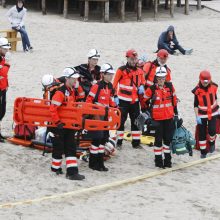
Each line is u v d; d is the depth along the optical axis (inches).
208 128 703.1
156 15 2049.7
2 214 512.1
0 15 1872.5
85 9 1866.4
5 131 764.0
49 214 519.8
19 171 625.9
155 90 653.3
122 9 1893.5
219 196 595.2
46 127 669.9
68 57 1318.9
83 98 657.6
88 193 576.1
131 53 705.6
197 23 1891.0
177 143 664.4
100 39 1569.9
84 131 663.1
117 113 642.8
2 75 705.6
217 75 1210.6
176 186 616.7
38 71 1164.5
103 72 649.0
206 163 703.7
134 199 570.9
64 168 648.4
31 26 1716.3
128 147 746.2
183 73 1213.1
